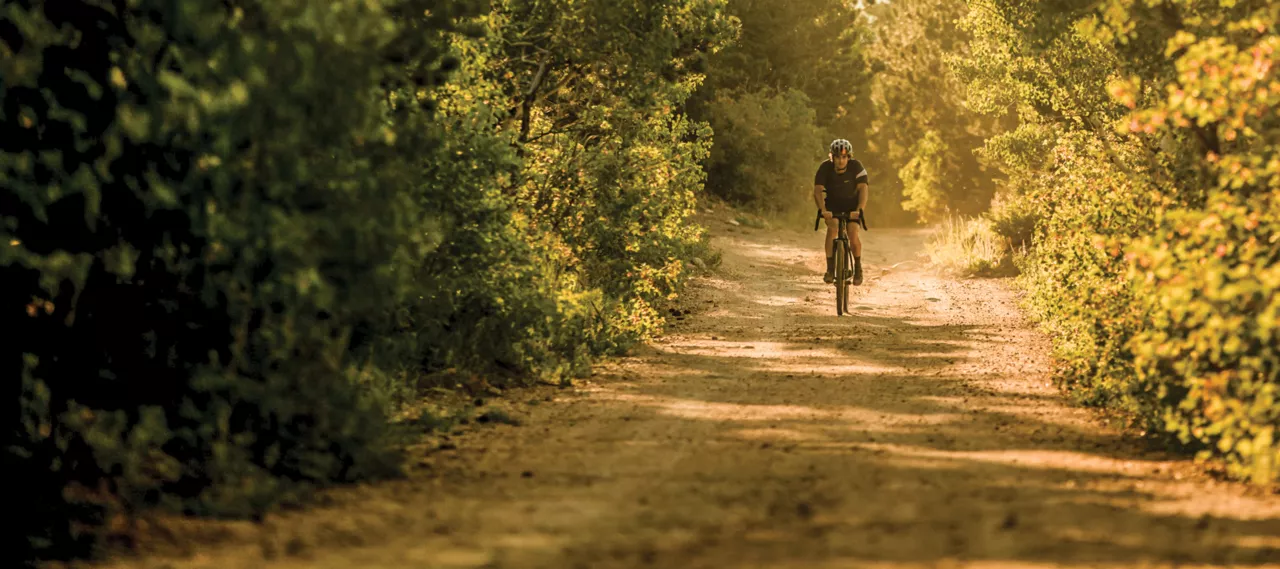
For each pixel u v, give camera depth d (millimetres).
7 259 13711
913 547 11414
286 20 14273
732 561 10891
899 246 75000
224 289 14281
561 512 13508
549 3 31781
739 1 99500
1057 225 30672
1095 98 33781
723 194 91688
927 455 17250
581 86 35156
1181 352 18031
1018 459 16984
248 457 14945
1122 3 22266
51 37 13938
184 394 15188
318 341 15711
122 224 14477
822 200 39281
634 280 35750
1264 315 14422
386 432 17094
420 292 22344
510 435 19250
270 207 14062
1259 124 17406
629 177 35031
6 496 13195
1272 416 15359
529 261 26422
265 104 14125
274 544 12219
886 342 33312
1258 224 16094
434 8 19781
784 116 92125
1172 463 16797
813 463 16531
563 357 27703
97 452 13836
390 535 12516
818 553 11188
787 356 30594
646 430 19703
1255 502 13992
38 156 14203
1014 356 30062
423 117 18562
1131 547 11469
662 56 32875
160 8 13805
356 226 15086
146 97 13977
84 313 14805
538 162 33250
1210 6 22625
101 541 12398
